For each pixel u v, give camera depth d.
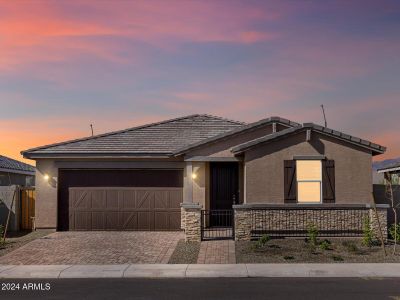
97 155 21.59
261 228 18.28
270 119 21.69
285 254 15.83
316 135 19.20
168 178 21.88
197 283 12.31
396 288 11.55
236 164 22.00
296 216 18.42
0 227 18.78
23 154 21.59
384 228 17.97
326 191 18.97
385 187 20.64
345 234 18.41
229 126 24.41
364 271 13.44
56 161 21.91
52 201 21.81
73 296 10.91
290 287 11.72
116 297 10.77
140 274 13.37
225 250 16.53
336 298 10.52
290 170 19.08
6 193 21.86
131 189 21.84
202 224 18.86
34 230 21.73
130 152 21.59
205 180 21.70
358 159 19.14
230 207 21.84
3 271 13.90
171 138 23.25
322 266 14.12
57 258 15.88
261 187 19.08
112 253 16.52
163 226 21.69
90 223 21.75
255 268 13.89
